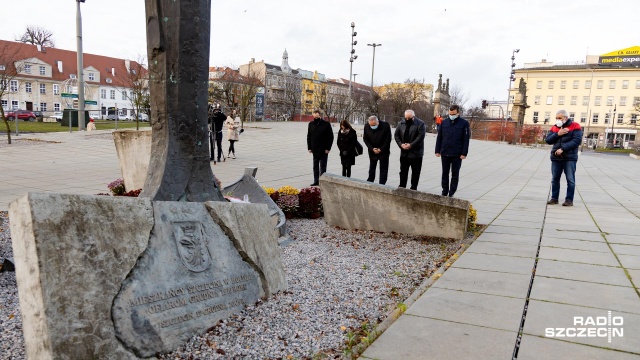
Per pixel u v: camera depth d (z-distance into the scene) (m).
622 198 10.16
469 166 19.09
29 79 61.53
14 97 60.78
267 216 4.12
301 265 4.90
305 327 3.23
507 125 43.25
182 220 3.13
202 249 3.20
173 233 3.01
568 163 8.73
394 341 3.00
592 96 74.81
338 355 2.82
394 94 64.25
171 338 2.74
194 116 3.89
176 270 2.93
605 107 74.12
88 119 31.41
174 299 2.85
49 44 71.69
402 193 6.31
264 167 14.58
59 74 65.38
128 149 8.26
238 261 3.52
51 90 64.06
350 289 4.11
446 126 9.16
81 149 17.08
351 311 3.58
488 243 5.71
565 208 8.59
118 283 2.54
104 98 68.88
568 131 8.59
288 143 23.25
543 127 78.25
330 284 4.24
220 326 3.09
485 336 3.07
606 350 2.87
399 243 6.00
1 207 7.35
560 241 5.77
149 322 2.64
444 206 6.04
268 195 6.98
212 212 3.42
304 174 13.50
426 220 6.21
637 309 3.53
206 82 4.02
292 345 2.95
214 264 3.27
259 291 3.64
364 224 6.76
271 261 3.91
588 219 7.35
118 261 2.58
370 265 4.95
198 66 3.88
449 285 4.12
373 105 58.03
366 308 3.65
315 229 6.90
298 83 85.75
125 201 2.75
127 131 8.20
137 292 2.62
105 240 2.54
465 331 3.15
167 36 3.72
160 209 2.98
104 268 2.49
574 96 76.06
